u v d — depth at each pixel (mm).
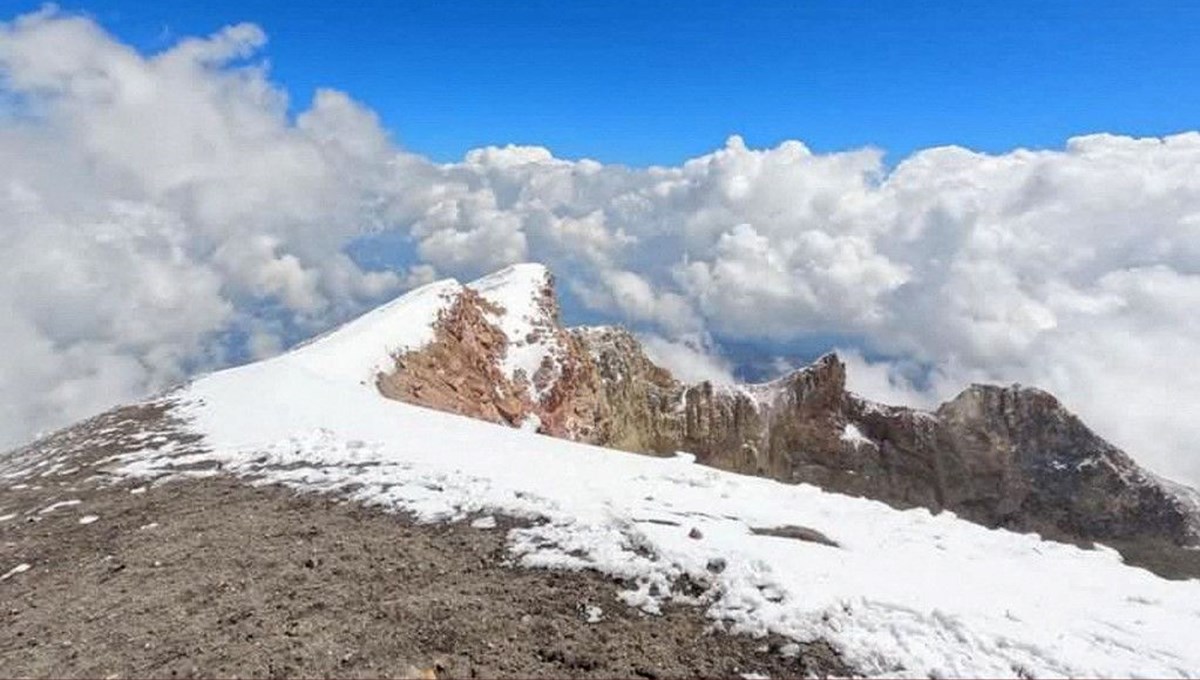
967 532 15727
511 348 72688
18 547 15562
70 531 16234
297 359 40875
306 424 24422
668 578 11820
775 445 103000
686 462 20688
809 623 10320
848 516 16188
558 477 17625
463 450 20453
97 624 11461
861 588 11281
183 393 32562
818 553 12875
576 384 74812
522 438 23156
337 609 11227
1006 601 11461
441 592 11656
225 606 11586
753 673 9453
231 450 21922
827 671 9430
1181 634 10773
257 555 13516
